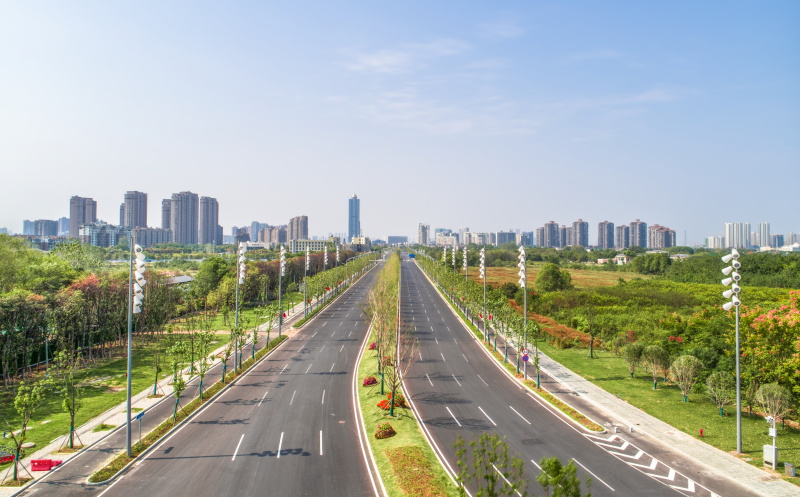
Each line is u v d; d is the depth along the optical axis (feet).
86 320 223.30
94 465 111.24
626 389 175.11
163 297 289.74
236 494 97.35
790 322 145.69
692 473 109.40
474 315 317.42
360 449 120.06
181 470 108.37
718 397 149.69
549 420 142.82
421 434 128.88
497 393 169.27
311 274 623.36
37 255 331.98
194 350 203.00
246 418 142.31
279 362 211.20
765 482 105.40
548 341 257.14
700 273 511.40
